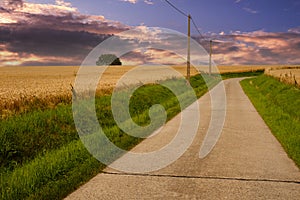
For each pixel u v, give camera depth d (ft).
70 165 21.99
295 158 24.70
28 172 20.07
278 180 20.16
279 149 28.32
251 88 116.98
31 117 34.78
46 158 23.30
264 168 22.68
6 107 41.68
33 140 29.12
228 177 20.74
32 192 17.48
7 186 18.15
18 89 74.13
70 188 18.42
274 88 94.53
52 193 17.39
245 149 28.32
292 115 49.16
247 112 53.21
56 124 34.73
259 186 19.10
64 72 238.68
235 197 17.39
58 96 53.36
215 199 17.10
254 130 37.47
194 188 18.76
